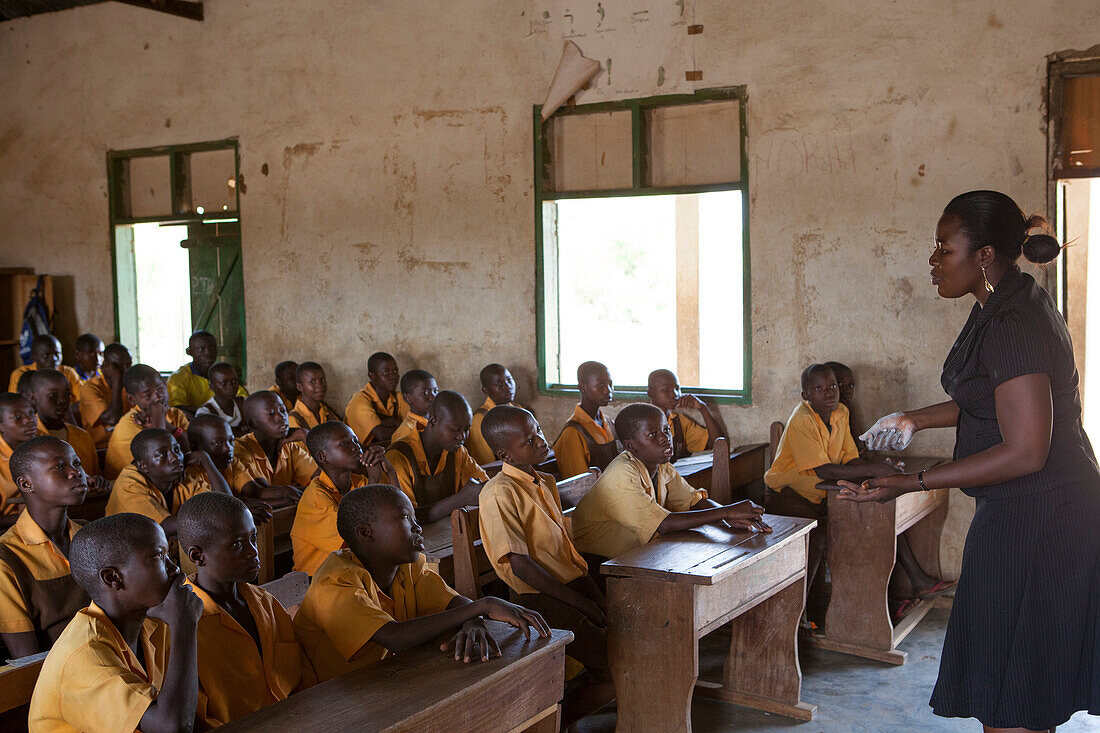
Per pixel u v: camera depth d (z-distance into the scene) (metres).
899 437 2.47
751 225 5.07
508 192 5.71
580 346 11.56
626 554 2.85
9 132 7.49
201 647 2.01
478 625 2.04
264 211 6.56
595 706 3.03
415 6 5.93
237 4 6.52
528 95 5.61
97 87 7.11
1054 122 4.42
